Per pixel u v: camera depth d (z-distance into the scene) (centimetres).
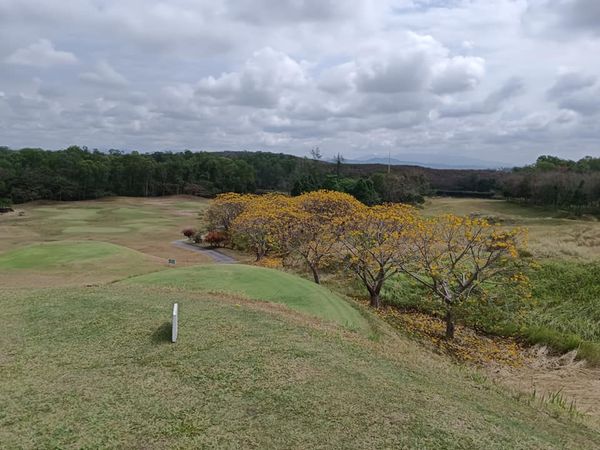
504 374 1429
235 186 10531
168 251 4012
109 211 7525
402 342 1407
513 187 7156
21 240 4578
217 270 1827
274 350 908
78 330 991
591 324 1806
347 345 1005
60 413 638
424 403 736
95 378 758
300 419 648
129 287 1485
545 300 2053
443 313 1989
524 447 639
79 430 596
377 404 711
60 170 9400
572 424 802
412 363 977
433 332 1784
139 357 850
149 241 4628
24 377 759
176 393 709
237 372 792
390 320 1822
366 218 2222
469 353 1599
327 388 752
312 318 1270
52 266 2553
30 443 563
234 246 4097
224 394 712
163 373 781
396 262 2006
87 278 2241
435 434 638
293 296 1555
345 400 714
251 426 623
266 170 12012
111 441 574
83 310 1130
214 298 1351
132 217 6812
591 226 3822
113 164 10262
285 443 587
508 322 1814
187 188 10488
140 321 1048
